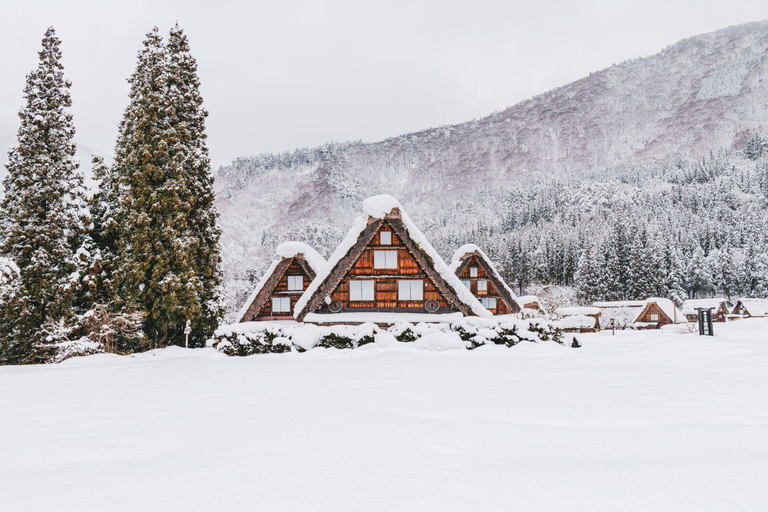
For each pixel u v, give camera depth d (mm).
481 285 36969
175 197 26984
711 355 12430
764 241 118625
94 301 26609
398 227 24438
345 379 10469
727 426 5508
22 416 7500
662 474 3750
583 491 3416
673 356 12938
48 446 5578
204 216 28828
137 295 26250
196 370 14555
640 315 70062
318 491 3523
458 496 3367
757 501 3146
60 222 26203
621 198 180750
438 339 19781
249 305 27516
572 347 19891
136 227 27078
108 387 10961
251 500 3379
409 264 25172
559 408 6797
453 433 5355
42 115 27422
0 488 3900
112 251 29031
